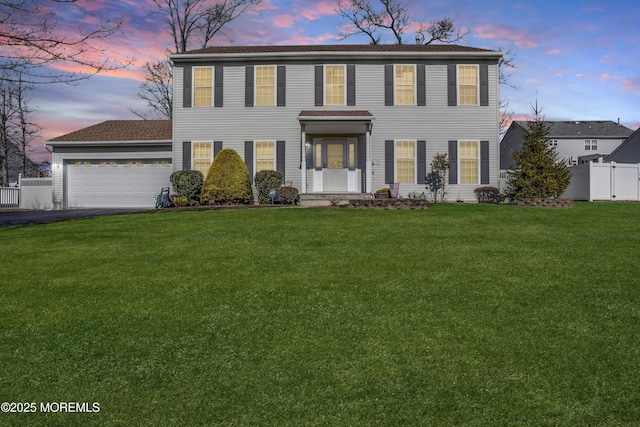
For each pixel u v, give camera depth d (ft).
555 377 13.29
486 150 65.51
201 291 21.02
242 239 32.53
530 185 60.90
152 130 73.87
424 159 65.62
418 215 44.14
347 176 65.72
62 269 24.98
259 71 66.44
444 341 15.60
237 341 15.85
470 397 12.40
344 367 14.02
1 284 22.25
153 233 35.55
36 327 17.12
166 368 14.11
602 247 28.86
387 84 65.82
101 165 70.69
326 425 11.33
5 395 12.79
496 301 19.25
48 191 76.64
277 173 63.00
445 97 65.72
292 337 16.08
